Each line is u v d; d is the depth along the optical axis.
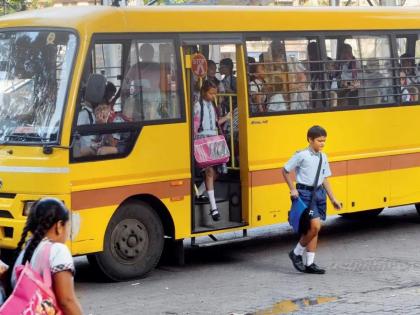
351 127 16.88
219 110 15.73
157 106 14.10
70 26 13.33
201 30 14.70
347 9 17.02
